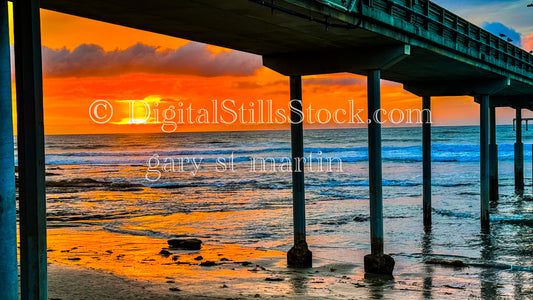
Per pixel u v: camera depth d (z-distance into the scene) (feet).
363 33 41.93
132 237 72.28
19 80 22.36
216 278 46.62
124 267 51.75
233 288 42.65
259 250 62.64
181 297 39.32
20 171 22.65
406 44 47.47
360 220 84.74
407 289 43.78
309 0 33.76
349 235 72.02
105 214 97.60
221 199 118.73
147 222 87.45
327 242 67.26
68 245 65.72
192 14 34.45
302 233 52.47
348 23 38.65
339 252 60.80
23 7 22.08
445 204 103.45
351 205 104.42
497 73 71.92
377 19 41.09
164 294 40.14
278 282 45.27
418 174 170.09
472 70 67.62
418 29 48.16
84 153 282.15
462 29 61.41
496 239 68.54
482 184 76.59
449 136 321.11
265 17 35.55
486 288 44.88
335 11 36.68
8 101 21.31
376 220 48.96
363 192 128.57
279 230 77.25
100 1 30.83
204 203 111.96
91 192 136.87
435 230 75.10
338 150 255.29
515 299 41.55
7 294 21.33
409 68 64.64
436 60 59.00
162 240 69.72
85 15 34.58
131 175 184.85
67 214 97.91
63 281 44.32
